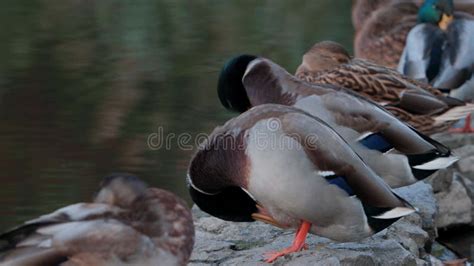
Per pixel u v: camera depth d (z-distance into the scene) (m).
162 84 16.06
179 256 7.09
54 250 6.68
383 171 9.57
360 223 8.48
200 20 20.59
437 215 11.05
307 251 8.70
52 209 11.03
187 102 15.05
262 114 8.38
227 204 8.76
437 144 9.65
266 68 10.22
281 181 8.19
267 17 20.89
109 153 12.77
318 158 8.23
